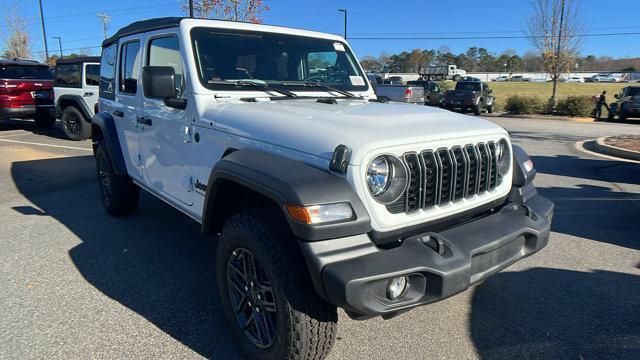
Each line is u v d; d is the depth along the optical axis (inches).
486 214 120.0
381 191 93.4
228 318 116.4
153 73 125.6
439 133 104.3
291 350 96.2
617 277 157.1
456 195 107.9
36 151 408.5
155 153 161.5
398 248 93.4
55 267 163.5
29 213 227.0
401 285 90.8
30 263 166.7
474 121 119.2
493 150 116.5
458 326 127.3
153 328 125.2
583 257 173.8
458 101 946.7
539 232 114.7
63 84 475.8
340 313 134.1
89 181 297.3
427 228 103.1
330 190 89.0
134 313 132.8
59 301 139.4
